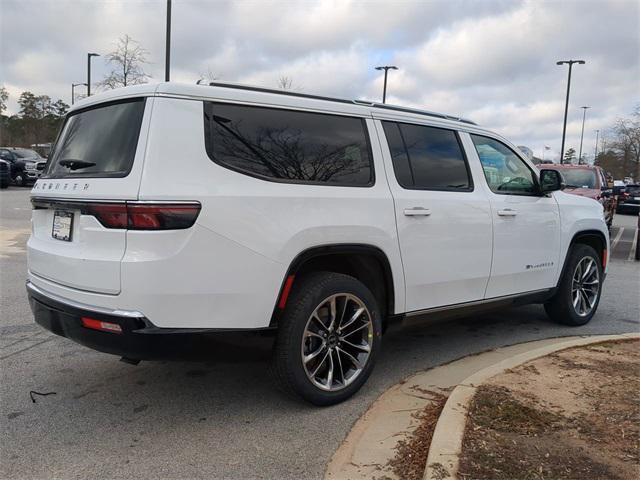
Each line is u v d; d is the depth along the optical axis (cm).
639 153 5350
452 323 600
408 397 389
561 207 552
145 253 296
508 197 496
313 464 301
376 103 423
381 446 318
